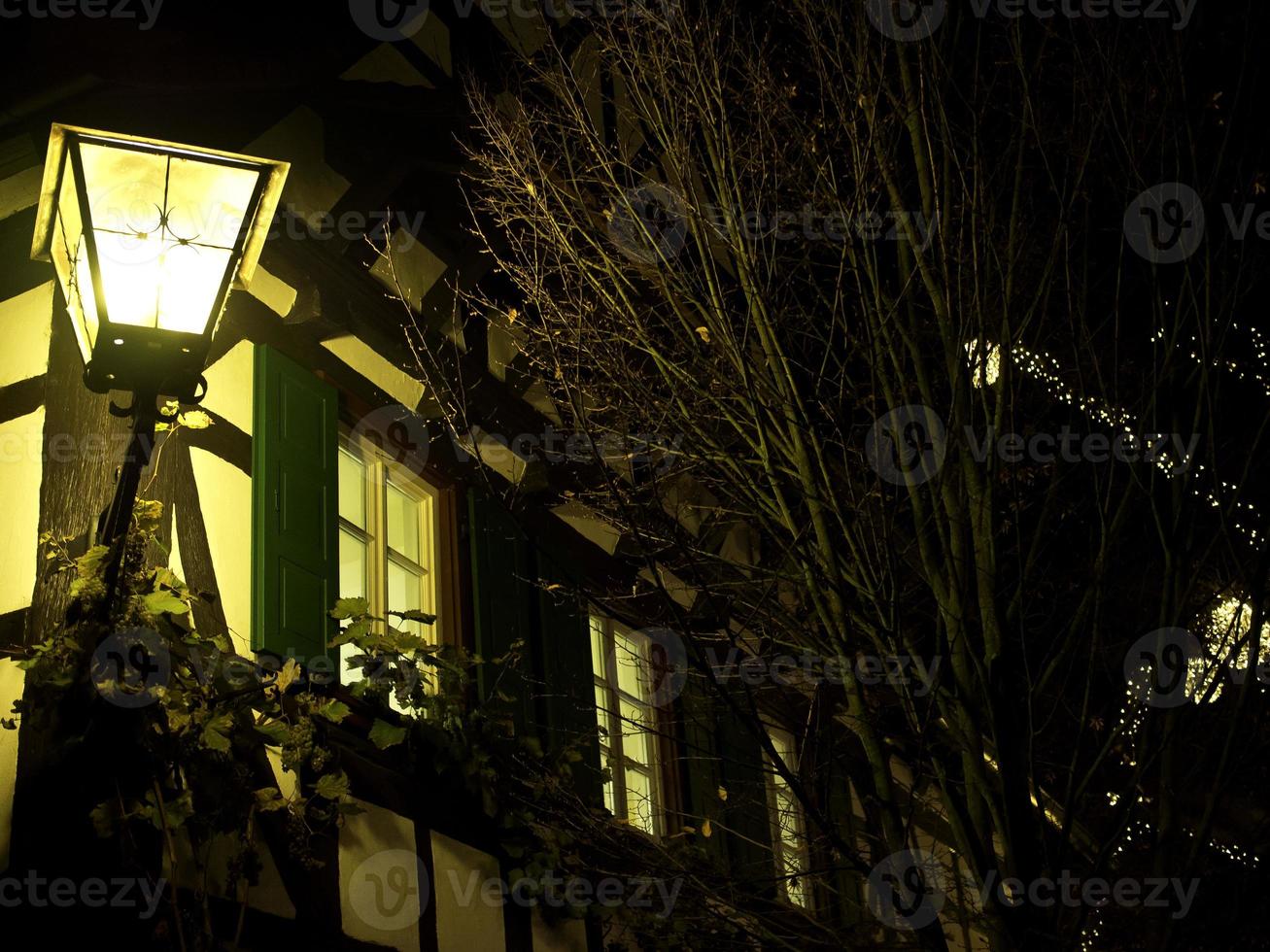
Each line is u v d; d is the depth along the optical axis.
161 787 4.99
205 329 4.48
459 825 6.45
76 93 6.14
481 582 7.46
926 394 6.22
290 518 6.20
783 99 6.91
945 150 6.37
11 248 6.00
